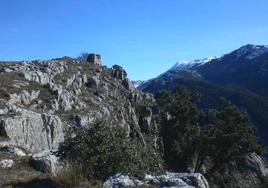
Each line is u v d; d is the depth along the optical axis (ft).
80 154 55.47
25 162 64.80
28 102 195.93
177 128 293.84
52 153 66.54
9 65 253.85
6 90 190.70
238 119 256.93
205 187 53.67
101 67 334.85
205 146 258.78
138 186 49.55
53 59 311.27
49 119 164.76
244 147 250.16
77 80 279.28
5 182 53.42
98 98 268.21
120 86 314.35
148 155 60.08
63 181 50.37
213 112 284.00
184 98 318.24
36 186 51.34
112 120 60.85
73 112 212.84
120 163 54.65
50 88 219.82
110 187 49.19
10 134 135.03
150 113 294.05
